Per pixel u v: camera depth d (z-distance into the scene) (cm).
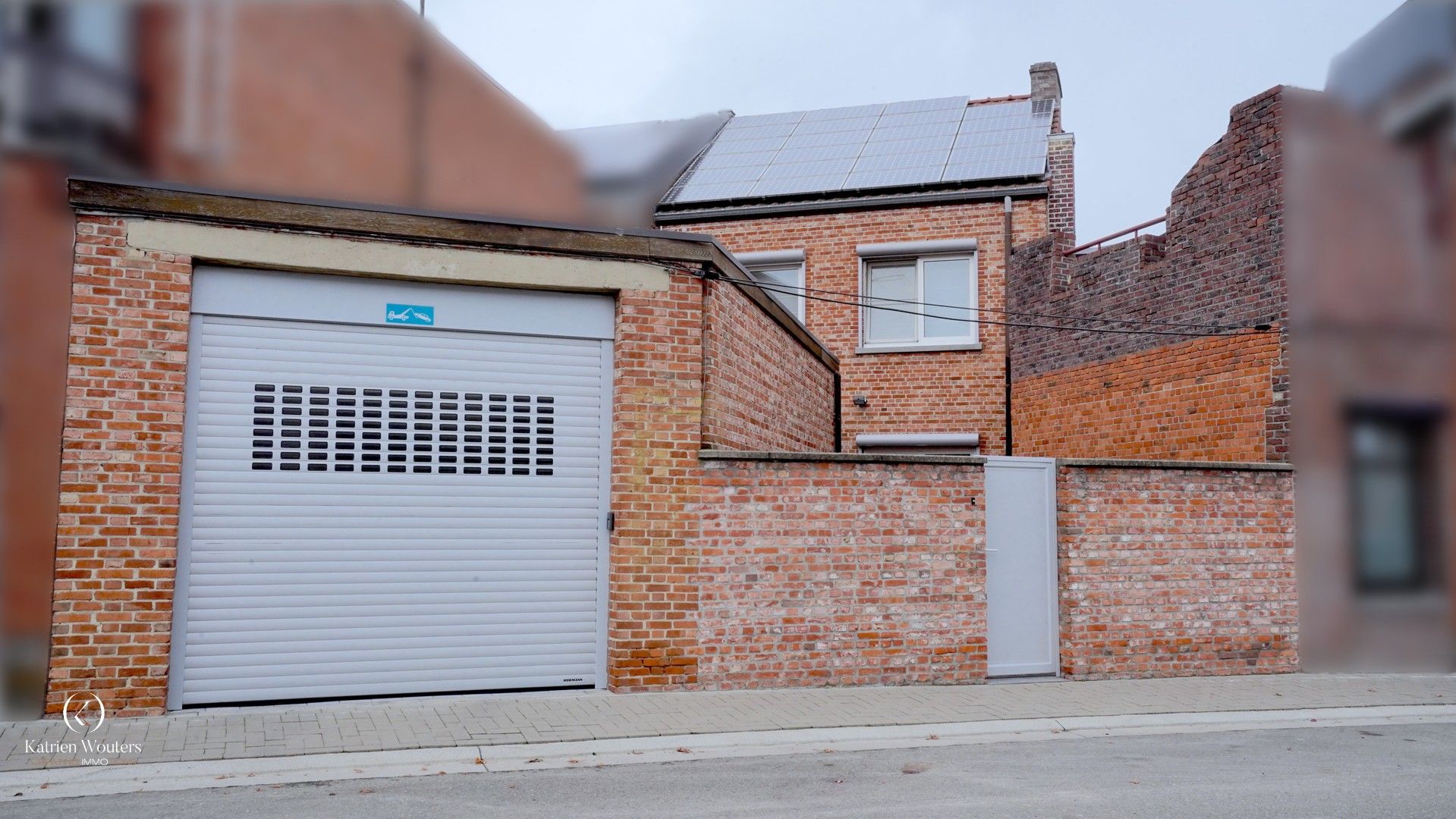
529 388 930
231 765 687
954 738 819
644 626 932
